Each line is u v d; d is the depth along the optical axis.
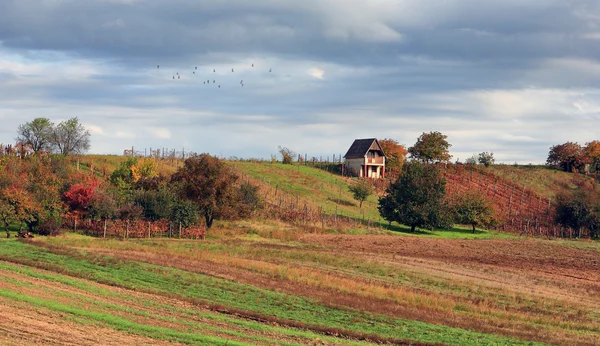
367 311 43.72
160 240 80.25
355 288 52.88
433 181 122.81
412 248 93.44
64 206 81.75
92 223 82.12
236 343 29.92
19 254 55.50
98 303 37.50
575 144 195.25
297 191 142.25
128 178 112.00
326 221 115.12
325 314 41.72
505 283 64.50
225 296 44.66
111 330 30.72
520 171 187.62
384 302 47.97
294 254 73.06
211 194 94.56
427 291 56.06
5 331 28.33
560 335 41.53
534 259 88.88
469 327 41.25
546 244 108.25
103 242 70.81
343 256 75.25
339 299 46.97
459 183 165.75
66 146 134.50
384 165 173.88
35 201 76.56
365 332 36.97
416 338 36.56
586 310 52.09
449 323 42.03
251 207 109.31
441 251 92.19
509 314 47.53
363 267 67.75
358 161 171.88
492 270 73.56
